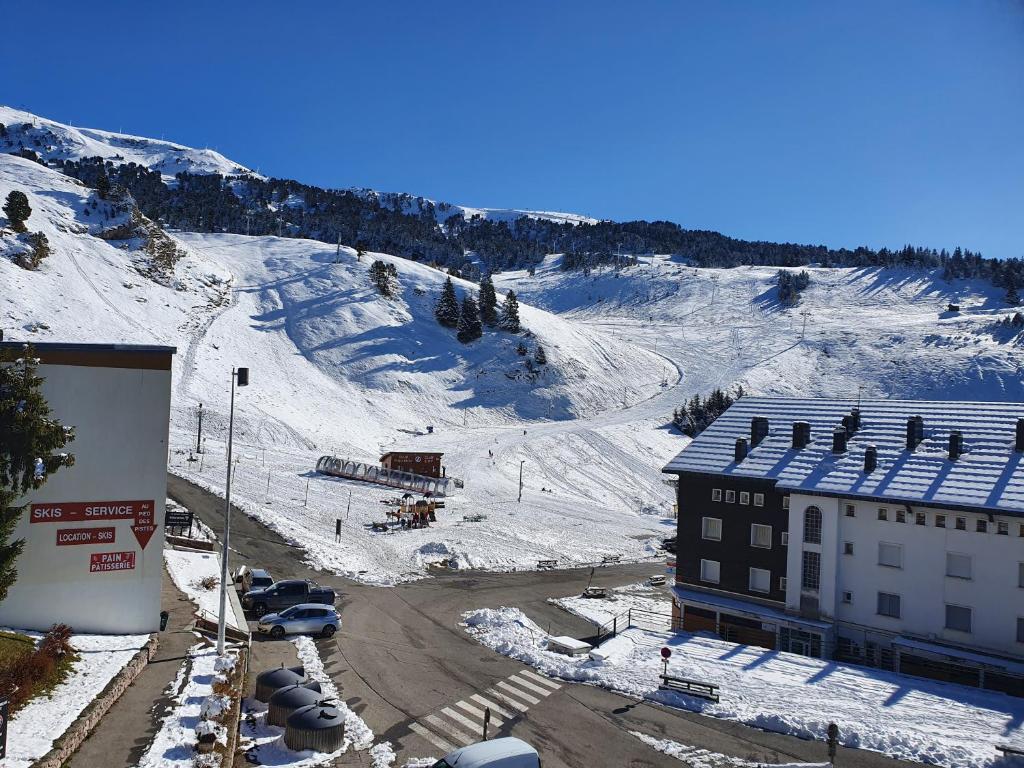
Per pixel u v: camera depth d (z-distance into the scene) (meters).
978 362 169.88
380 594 42.81
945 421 43.66
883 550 39.34
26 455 24.38
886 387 166.88
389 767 21.64
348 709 25.88
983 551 36.19
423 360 147.25
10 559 23.64
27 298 105.94
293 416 107.00
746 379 167.62
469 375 146.38
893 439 43.44
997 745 24.03
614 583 53.03
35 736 19.45
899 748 23.67
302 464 84.19
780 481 42.41
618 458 115.50
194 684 25.05
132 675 25.03
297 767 21.17
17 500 27.38
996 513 35.19
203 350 120.69
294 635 33.56
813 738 24.64
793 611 41.53
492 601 44.03
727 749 23.77
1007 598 35.41
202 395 102.44
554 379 149.88
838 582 40.31
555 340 165.38
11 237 118.94
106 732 20.98
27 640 25.78
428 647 33.62
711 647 36.66
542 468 104.81
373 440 109.69
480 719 25.61
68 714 21.05
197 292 147.75
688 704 27.30
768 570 43.22
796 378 172.62
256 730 23.14
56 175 171.00
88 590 28.42
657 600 49.69
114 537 28.80
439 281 189.50
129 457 29.05
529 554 58.66
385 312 163.12
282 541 51.56
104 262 135.75
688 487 46.34
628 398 154.62
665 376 171.25
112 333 109.06
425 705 26.66
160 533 29.47
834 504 40.34
